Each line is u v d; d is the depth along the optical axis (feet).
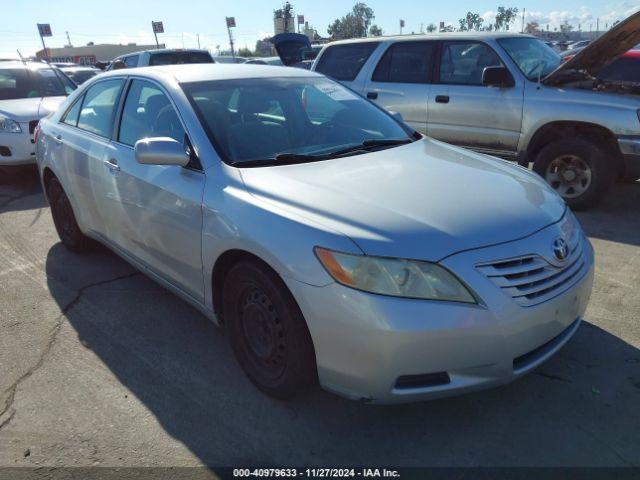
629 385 9.45
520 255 7.90
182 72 12.08
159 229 10.89
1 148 24.57
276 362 8.94
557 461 7.86
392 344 7.32
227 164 9.84
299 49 49.42
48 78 29.43
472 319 7.41
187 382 9.92
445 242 7.64
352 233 7.73
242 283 9.11
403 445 8.26
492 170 10.39
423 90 22.29
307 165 9.98
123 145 12.27
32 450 8.29
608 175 18.48
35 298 13.34
